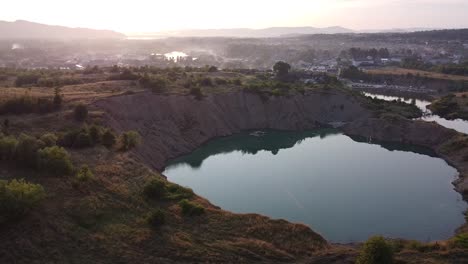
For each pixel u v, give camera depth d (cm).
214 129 12325
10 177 5347
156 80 12225
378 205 7538
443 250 4775
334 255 4700
